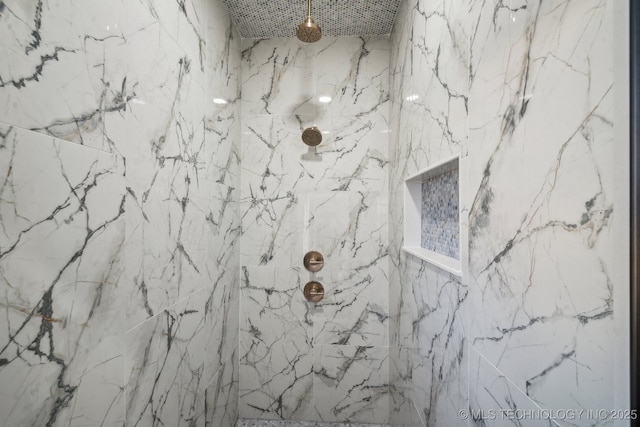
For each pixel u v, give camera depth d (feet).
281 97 6.04
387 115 5.94
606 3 1.24
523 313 1.77
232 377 5.58
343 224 5.97
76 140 2.01
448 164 3.03
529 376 1.71
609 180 1.22
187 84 3.69
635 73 1.14
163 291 3.17
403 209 4.70
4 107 1.55
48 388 1.82
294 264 5.99
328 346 5.94
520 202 1.80
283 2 5.03
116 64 2.41
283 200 6.01
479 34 2.32
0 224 1.54
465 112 2.56
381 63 5.96
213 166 4.56
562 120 1.46
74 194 2.00
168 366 3.29
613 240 1.21
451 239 3.52
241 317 6.02
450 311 2.89
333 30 5.83
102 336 2.28
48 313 1.81
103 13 2.27
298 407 5.94
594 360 1.29
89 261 2.14
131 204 2.62
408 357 4.47
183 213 3.60
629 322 1.16
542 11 1.61
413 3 4.22
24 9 1.66
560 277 1.48
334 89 6.01
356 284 5.94
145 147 2.82
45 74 1.78
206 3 4.29
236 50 5.68
